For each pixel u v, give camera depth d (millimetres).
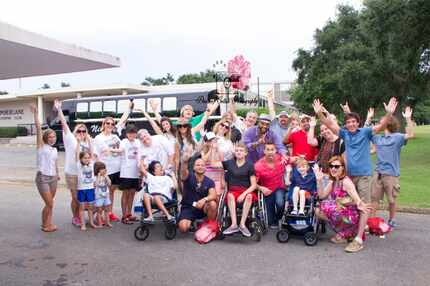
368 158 6621
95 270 5434
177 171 7590
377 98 28266
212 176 7293
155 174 6973
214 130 7918
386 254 5926
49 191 7266
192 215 6934
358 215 6230
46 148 7195
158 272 5320
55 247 6434
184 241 6676
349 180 6297
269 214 7254
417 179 12836
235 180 6707
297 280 4992
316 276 5117
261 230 6836
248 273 5238
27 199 10570
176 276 5172
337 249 6191
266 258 5805
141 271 5367
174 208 6926
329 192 6441
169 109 20359
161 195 6746
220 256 5910
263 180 7020
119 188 7891
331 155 7156
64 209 9227
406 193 10242
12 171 16281
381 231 6648
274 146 6984
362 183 6609
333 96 32531
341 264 5531
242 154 6715
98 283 4996
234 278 5078
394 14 17734
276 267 5441
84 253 6129
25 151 26953
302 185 6762
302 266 5469
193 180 6930
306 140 7715
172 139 7648
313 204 6516
